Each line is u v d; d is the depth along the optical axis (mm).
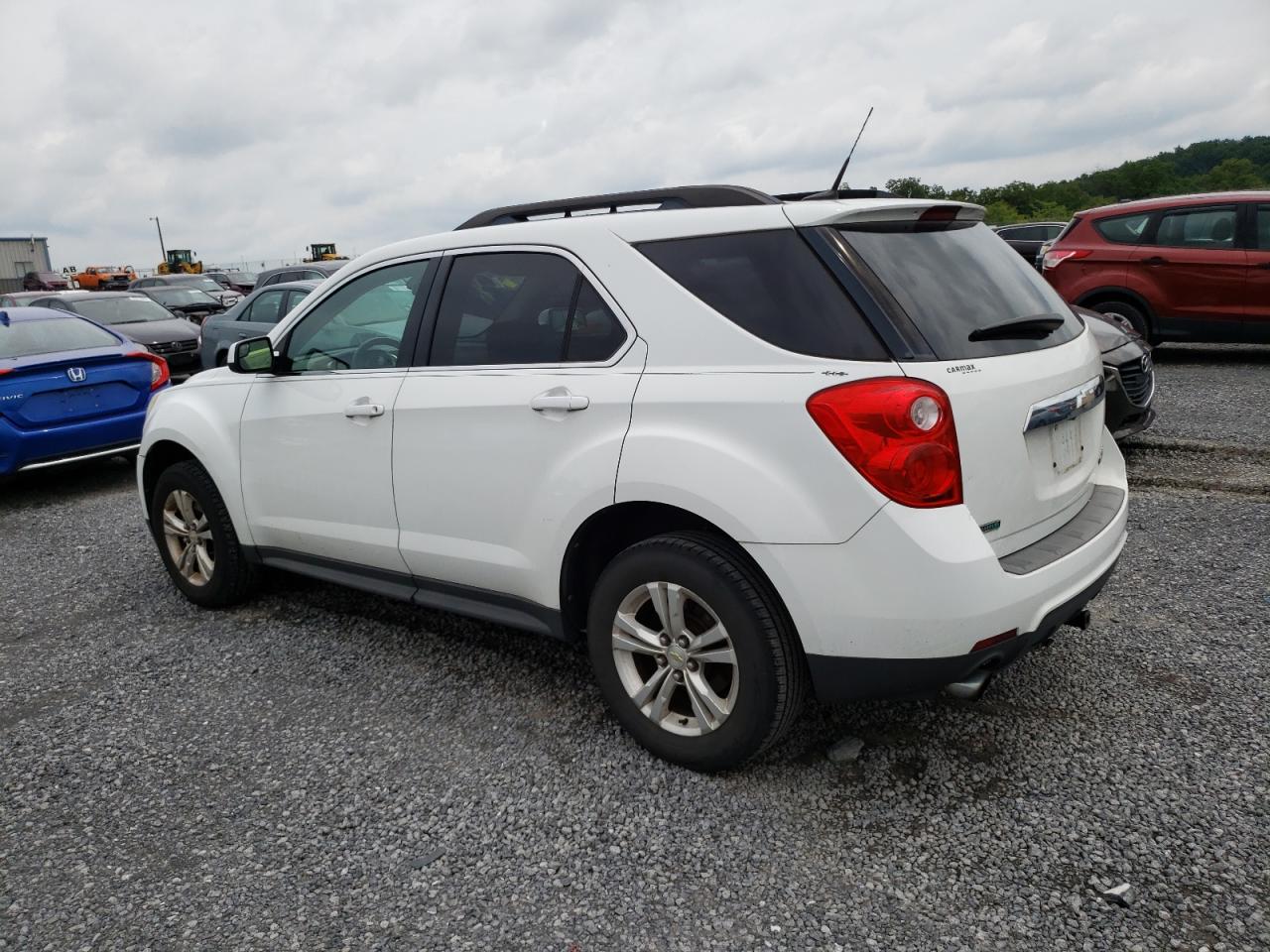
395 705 3514
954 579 2371
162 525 4734
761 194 2949
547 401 2980
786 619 2637
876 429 2379
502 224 3436
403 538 3566
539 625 3232
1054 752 2926
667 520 3000
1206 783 2709
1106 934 2154
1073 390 2855
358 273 3816
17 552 6039
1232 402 7973
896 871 2414
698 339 2729
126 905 2453
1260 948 2084
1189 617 3871
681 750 2873
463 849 2609
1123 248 9625
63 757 3268
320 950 2248
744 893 2361
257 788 2990
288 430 3947
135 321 13719
